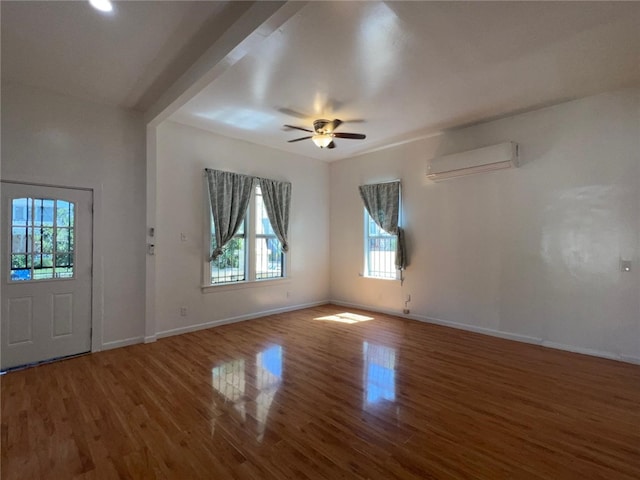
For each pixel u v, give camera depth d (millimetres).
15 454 1924
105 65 2898
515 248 4121
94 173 3660
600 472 1796
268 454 1933
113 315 3789
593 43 2578
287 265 5695
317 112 3943
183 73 3049
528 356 3549
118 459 1889
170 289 4301
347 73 3031
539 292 3938
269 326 4742
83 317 3596
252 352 3660
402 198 5281
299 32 2414
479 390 2758
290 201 5727
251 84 3240
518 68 2959
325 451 1963
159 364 3305
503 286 4223
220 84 3244
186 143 4449
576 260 3676
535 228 3959
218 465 1840
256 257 5285
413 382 2906
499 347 3842
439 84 3256
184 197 4430
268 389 2760
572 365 3295
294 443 2037
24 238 3256
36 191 3318
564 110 3730
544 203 3889
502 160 3980
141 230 3994
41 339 3340
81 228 3590
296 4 1918
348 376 3029
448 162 4504
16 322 3211
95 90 3393
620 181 3406
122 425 2225
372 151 5691
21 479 1732
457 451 1969
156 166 4109
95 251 3670
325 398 2609
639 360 3299
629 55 2750
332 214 6367
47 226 3389
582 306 3643
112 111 3791
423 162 5016
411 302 5191
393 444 2033
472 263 4508
